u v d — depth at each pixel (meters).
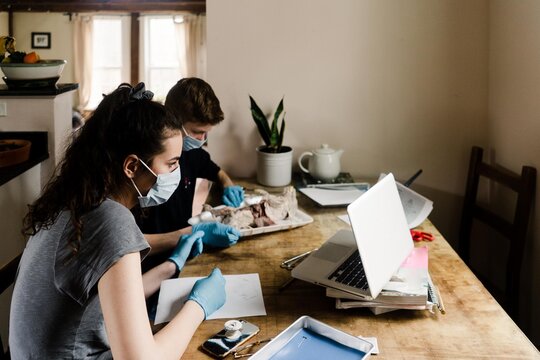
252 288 1.57
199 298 1.30
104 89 8.53
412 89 2.68
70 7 8.23
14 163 2.61
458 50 2.63
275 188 2.56
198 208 2.31
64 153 1.16
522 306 2.39
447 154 2.73
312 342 1.28
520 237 2.21
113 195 1.14
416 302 1.41
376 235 1.46
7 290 2.50
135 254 1.06
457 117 2.69
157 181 1.18
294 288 1.58
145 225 2.05
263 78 2.70
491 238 2.70
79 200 1.07
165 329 1.19
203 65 8.34
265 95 2.71
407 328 1.37
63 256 1.06
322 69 2.68
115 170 1.11
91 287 1.04
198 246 1.77
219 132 2.76
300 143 2.76
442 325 1.38
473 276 1.65
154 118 1.10
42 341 1.09
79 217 1.07
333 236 1.80
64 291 1.06
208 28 2.66
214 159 2.79
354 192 2.42
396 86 2.68
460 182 2.75
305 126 2.74
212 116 1.93
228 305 1.48
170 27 8.37
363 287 1.44
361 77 2.68
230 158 2.79
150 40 8.41
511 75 2.40
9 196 2.60
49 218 1.10
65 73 8.42
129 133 1.09
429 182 2.76
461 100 2.67
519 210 2.21
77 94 8.42
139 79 8.46
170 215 2.10
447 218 2.79
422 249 1.69
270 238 1.96
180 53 8.30
